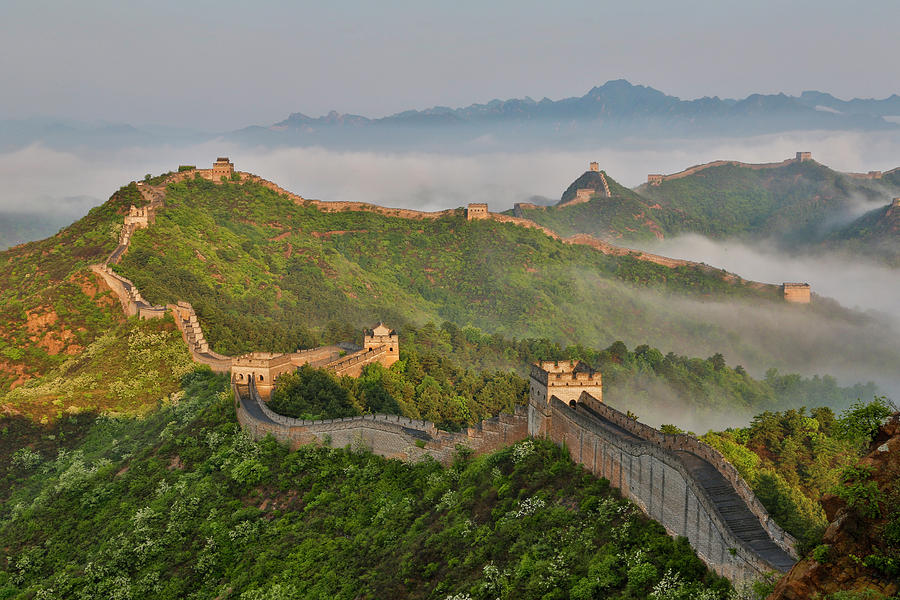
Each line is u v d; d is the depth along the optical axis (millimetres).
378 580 86875
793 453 114062
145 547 103688
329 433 116875
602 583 64875
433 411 146500
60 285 191875
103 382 154500
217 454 119438
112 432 141625
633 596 62156
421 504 99125
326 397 131875
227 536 103562
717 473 65125
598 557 68312
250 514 106688
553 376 91750
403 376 163250
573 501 79250
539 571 71312
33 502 122812
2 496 127812
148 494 116375
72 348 177250
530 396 97312
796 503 78750
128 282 190875
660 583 60875
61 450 138000
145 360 160250
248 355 138500
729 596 56938
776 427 121062
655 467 69125
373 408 136750
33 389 155875
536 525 78875
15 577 106125
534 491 84938
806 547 49750
